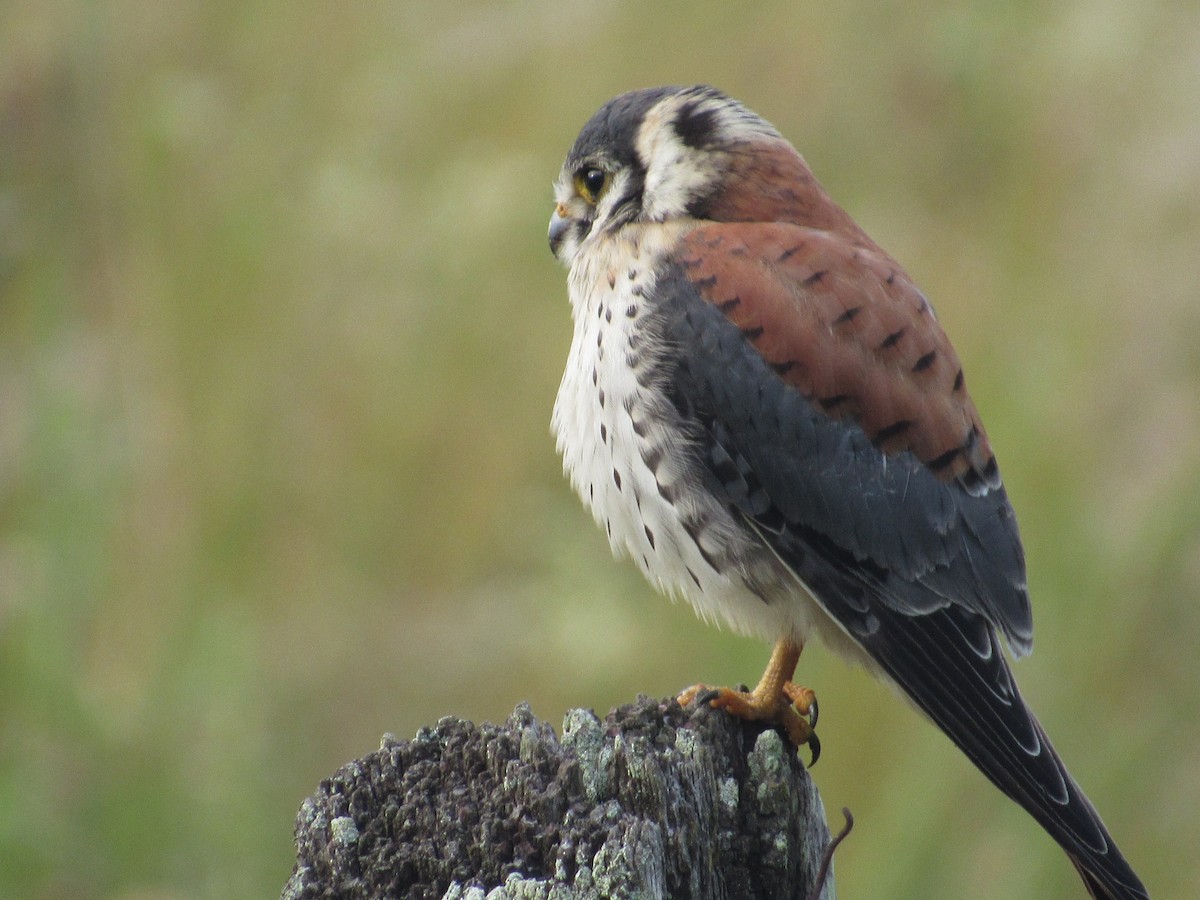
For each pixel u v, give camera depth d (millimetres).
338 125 12023
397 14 12320
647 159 8234
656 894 5367
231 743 9938
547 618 10352
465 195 11289
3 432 11820
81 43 12477
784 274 7547
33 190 12359
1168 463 10094
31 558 10680
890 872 9195
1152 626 9773
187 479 11062
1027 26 12562
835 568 7523
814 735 7336
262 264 11508
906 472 7496
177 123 11742
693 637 10125
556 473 11227
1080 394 10406
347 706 10562
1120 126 12031
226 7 12422
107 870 9602
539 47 12188
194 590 10531
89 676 10305
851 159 12609
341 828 5742
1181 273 10875
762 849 6023
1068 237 11641
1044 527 10000
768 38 12664
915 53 12562
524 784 5582
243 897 9648
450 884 5570
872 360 7477
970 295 11500
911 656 7434
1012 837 9219
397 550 11086
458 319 11352
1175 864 9430
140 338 11531
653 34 12461
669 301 7617
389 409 11266
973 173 12352
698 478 7582
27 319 12227
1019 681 9789
